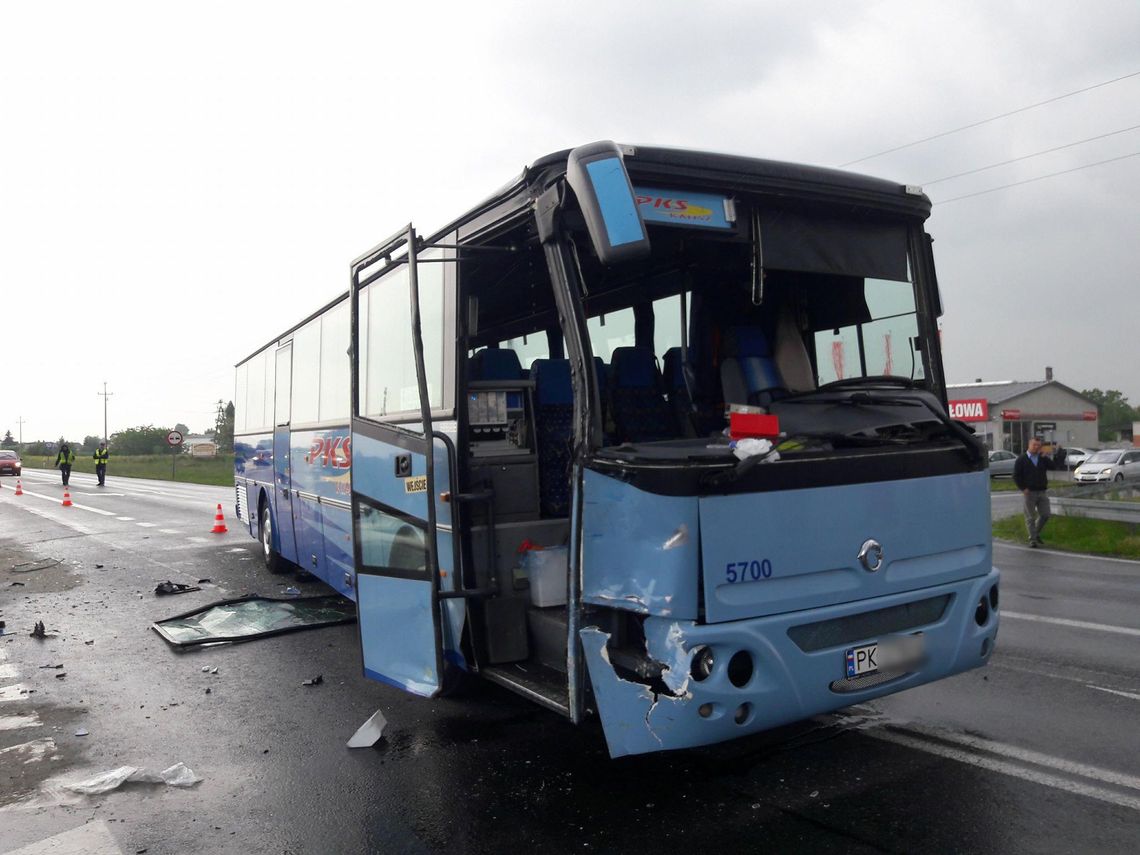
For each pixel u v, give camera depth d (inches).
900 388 194.9
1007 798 173.6
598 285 231.3
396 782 190.7
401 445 215.3
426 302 227.0
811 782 183.3
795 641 155.3
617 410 221.8
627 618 159.0
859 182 188.5
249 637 322.7
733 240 181.5
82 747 215.6
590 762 199.0
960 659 178.4
